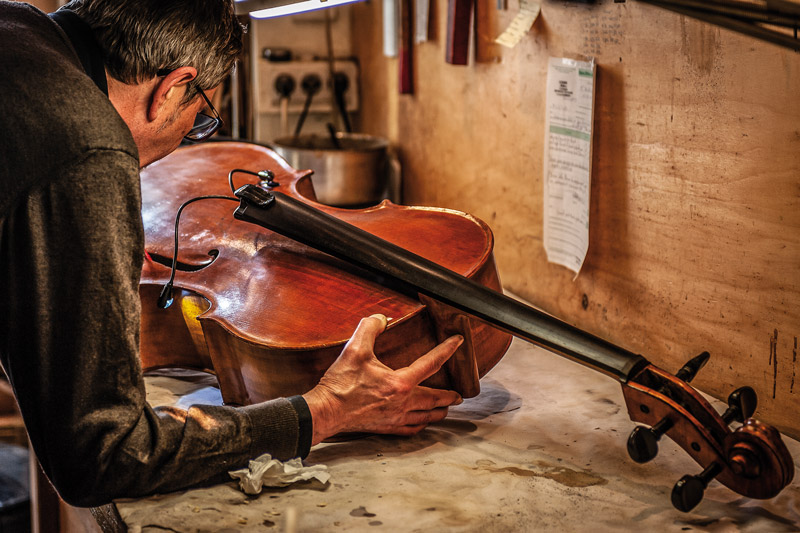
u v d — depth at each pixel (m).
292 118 2.97
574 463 1.23
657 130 1.48
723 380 1.43
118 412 1.05
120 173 1.03
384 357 1.24
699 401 1.05
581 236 1.70
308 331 1.24
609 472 1.21
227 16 1.22
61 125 1.00
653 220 1.52
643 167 1.53
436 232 1.47
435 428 1.34
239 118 2.96
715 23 0.95
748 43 1.29
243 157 1.88
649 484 1.17
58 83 1.02
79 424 1.03
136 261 1.06
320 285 1.35
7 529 1.85
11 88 1.00
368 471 1.20
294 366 1.21
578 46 1.65
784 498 1.13
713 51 1.35
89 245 1.01
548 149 1.77
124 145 1.04
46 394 1.03
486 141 2.05
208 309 1.33
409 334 1.25
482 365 1.34
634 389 1.08
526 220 1.92
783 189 1.27
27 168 0.99
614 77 1.56
